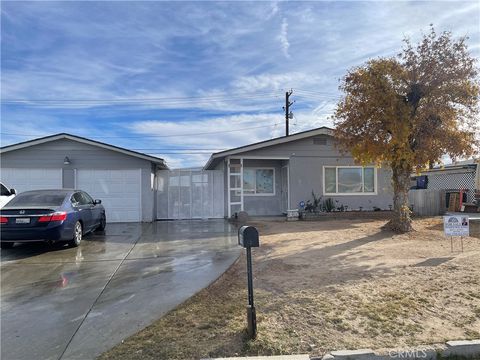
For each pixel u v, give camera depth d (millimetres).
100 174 15555
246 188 18062
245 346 4062
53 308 5445
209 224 14648
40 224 9000
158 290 6137
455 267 7020
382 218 16203
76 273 7270
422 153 11016
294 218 15820
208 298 5621
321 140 17094
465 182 21047
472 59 10578
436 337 4234
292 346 4059
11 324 4906
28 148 15211
